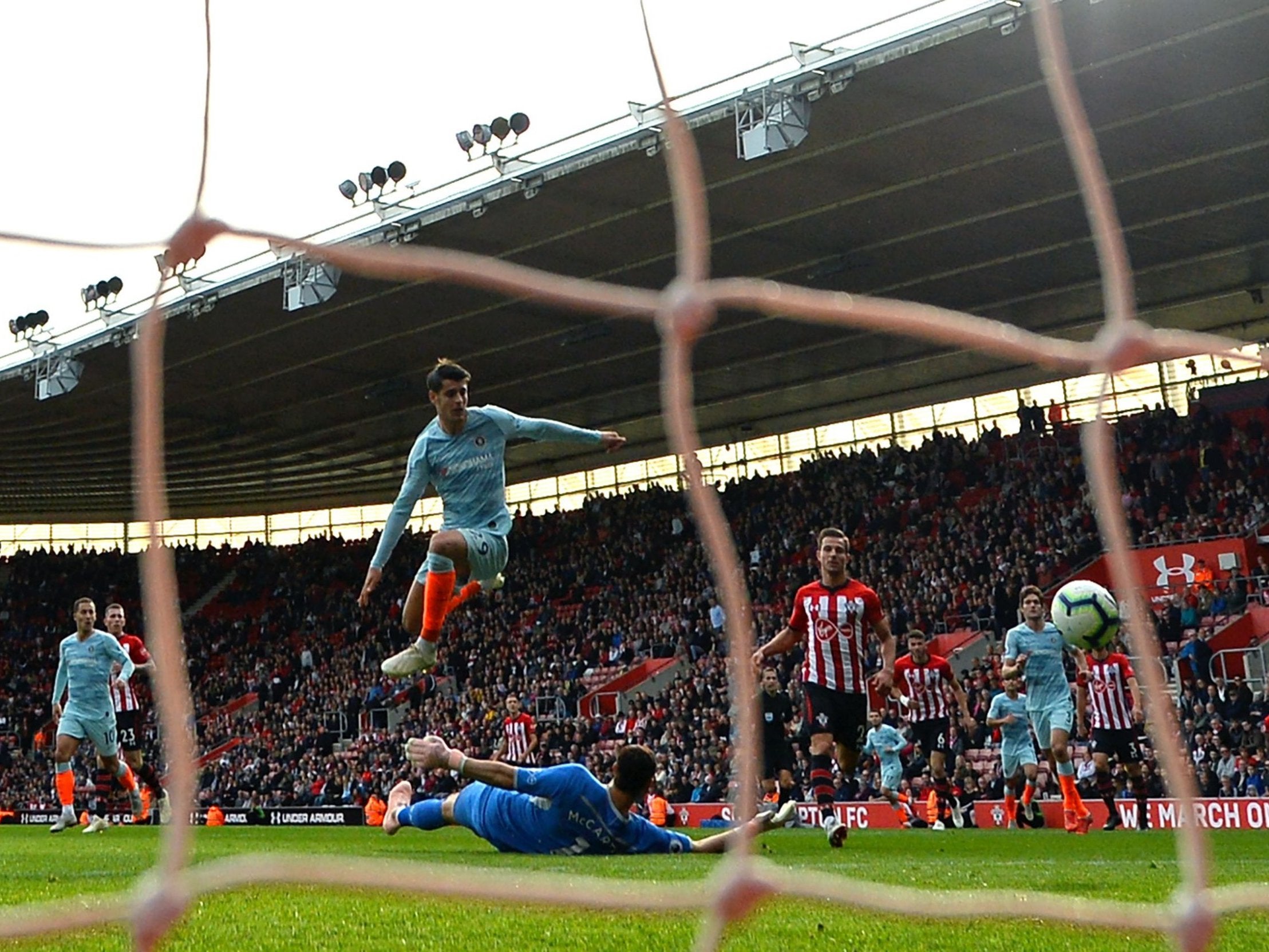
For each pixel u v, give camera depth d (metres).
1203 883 2.46
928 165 21.75
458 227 24.11
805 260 25.48
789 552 30.58
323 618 37.44
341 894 4.50
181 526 44.03
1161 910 2.46
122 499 42.41
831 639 9.57
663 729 24.52
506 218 23.84
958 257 25.36
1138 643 2.74
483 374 31.78
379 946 3.54
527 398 33.62
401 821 8.75
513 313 27.98
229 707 35.69
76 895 5.31
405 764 27.69
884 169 21.89
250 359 30.42
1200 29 17.52
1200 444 26.12
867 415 33.75
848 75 18.77
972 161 21.53
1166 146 20.86
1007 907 2.40
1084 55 18.23
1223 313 27.67
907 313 2.82
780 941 3.59
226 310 27.31
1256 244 24.55
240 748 32.72
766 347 29.88
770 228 24.02
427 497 41.22
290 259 24.88
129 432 36.00
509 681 31.02
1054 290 26.77
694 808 21.83
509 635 32.84
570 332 28.97
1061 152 21.14
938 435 30.53
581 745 25.78
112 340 28.39
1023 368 30.67
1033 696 13.11
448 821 8.42
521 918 4.00
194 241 2.48
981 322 2.88
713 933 2.33
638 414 35.12
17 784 33.00
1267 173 21.83
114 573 41.16
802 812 19.31
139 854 9.22
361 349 30.09
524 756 21.55
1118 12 17.19
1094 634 12.14
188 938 3.66
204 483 40.62
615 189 22.78
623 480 38.19
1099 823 16.30
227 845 11.70
